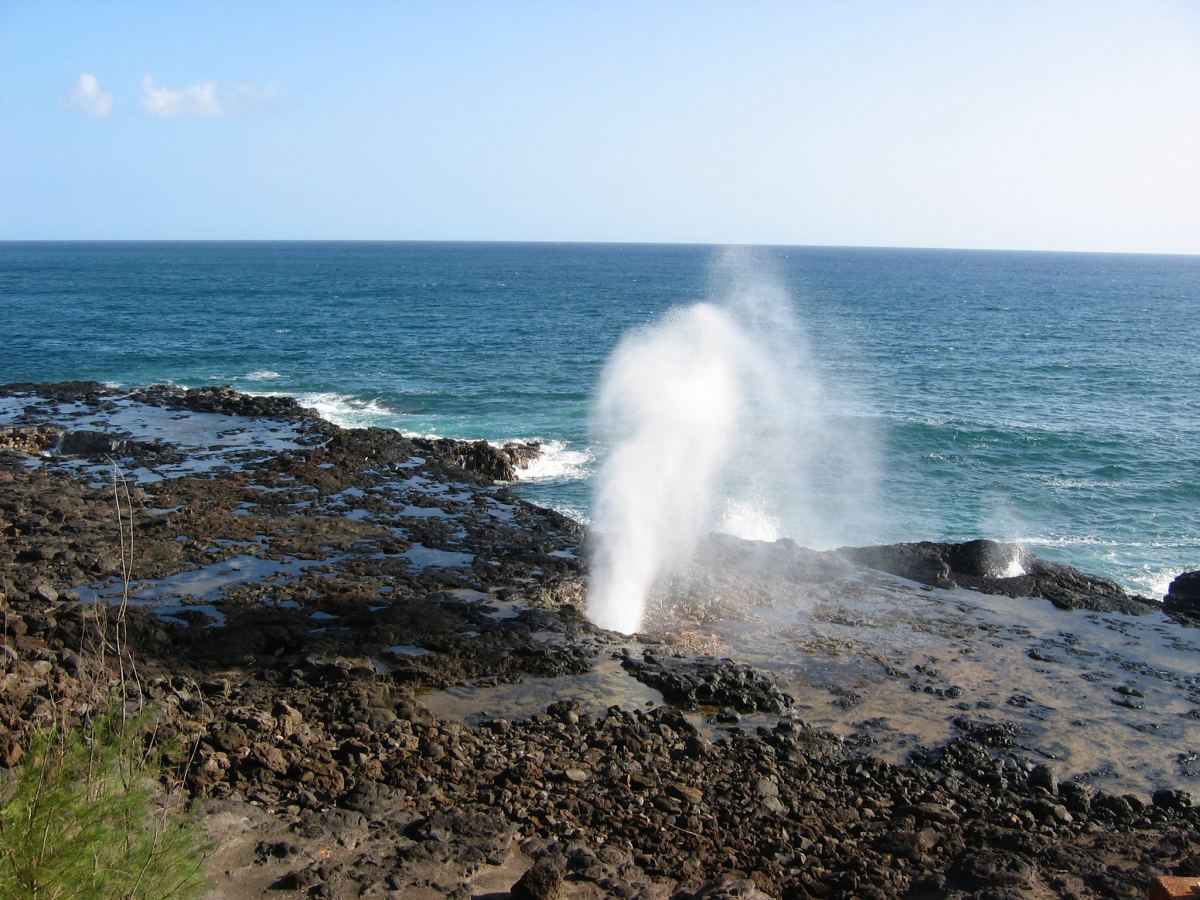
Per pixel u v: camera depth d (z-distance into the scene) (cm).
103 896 630
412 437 3309
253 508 2391
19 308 7962
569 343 6462
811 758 1292
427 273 15962
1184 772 1309
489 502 2575
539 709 1394
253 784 1082
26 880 599
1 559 1902
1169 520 2888
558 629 1683
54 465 2822
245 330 6844
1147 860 1030
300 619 1680
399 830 1012
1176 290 15000
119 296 9550
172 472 2759
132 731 821
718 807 1138
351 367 5297
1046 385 5150
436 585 1880
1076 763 1324
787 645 1705
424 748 1210
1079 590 2095
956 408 4444
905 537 2686
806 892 962
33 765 677
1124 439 3803
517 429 3781
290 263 19338
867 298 11538
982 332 7806
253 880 884
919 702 1491
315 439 3222
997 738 1377
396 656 1534
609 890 919
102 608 1584
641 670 1527
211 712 1262
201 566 1944
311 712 1312
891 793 1218
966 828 1129
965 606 1952
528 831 1041
